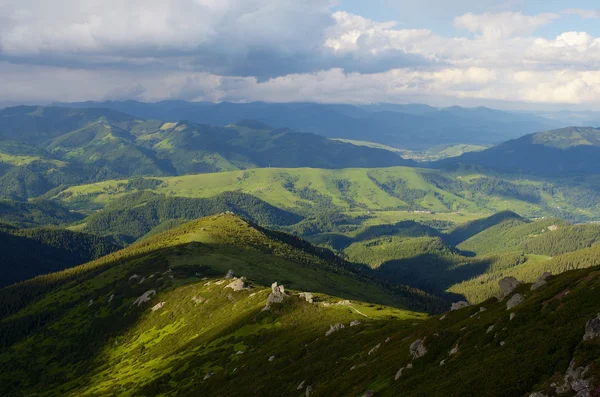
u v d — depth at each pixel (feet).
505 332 197.26
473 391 163.32
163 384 458.09
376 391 220.23
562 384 141.08
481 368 175.32
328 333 387.34
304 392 288.30
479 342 205.98
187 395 403.54
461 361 197.57
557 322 175.73
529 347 170.60
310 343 382.42
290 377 319.27
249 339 483.10
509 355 172.96
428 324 292.81
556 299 195.52
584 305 175.11
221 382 390.42
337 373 286.87
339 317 463.01
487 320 225.35
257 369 379.96
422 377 204.03
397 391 205.26
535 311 199.31
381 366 250.98
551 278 237.86
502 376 161.58
